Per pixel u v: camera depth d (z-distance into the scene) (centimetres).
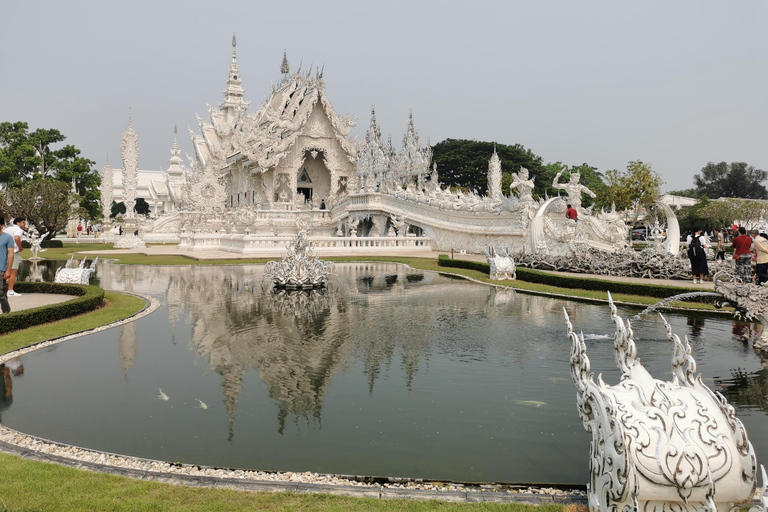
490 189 4922
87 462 538
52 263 3000
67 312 1295
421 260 3134
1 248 1193
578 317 1345
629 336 462
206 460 556
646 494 367
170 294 1773
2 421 665
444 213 3894
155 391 777
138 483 488
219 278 2250
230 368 892
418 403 722
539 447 586
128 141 4741
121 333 1161
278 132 5156
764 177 8962
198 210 5694
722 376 833
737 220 5134
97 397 752
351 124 5578
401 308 1496
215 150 6378
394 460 555
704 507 351
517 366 898
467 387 789
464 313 1412
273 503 452
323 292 1833
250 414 685
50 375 855
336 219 5019
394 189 4900
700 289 1524
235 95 6781
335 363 921
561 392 766
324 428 638
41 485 477
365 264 2991
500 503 457
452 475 523
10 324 1123
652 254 2317
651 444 371
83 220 6756
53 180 4331
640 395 404
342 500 459
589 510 418
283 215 4884
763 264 1479
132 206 4731
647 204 5234
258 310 1459
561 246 2883
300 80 5759
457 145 8262
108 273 2459
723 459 373
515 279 2173
